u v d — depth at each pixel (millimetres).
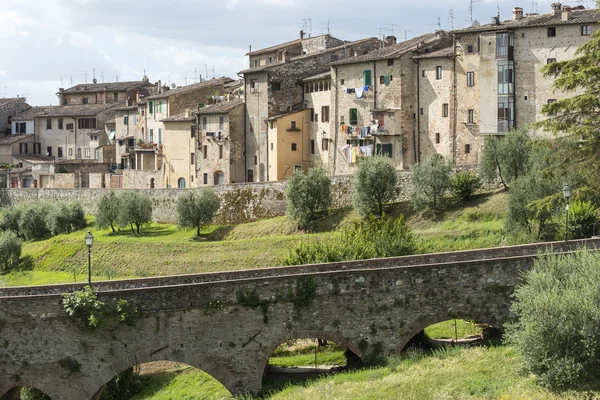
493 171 90562
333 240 70000
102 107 182125
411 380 47875
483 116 103250
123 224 115125
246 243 96438
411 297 52594
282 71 127250
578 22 96625
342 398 46906
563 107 69750
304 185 101188
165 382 59656
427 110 110375
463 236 81500
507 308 52719
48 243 113875
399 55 110938
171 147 142625
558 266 47656
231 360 51625
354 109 116750
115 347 50875
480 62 103375
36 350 50688
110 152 168250
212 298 51531
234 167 131000
